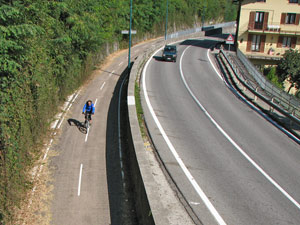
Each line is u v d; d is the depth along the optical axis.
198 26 88.31
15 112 12.74
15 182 11.66
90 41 26.22
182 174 11.53
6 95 11.84
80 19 23.94
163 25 67.44
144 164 10.87
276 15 40.91
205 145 14.35
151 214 8.20
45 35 17.78
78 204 11.77
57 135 17.25
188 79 27.25
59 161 14.70
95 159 15.02
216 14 98.25
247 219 9.10
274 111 19.97
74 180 13.25
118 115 20.62
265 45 42.31
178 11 75.88
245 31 42.09
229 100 22.11
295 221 9.14
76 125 18.75
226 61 34.25
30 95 14.66
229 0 107.88
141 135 14.31
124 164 14.58
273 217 9.27
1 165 11.09
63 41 19.64
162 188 10.25
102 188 12.77
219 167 12.30
